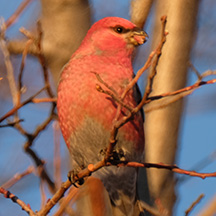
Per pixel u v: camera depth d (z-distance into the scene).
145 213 8.56
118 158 8.52
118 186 8.88
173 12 9.02
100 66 8.67
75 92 8.52
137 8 9.56
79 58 8.88
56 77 10.15
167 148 8.85
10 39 10.09
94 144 8.67
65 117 8.70
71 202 8.34
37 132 9.12
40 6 10.88
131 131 8.60
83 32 10.26
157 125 8.92
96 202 8.66
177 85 8.87
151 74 6.34
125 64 8.88
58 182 8.80
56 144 8.94
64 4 10.24
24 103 8.81
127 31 9.08
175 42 8.94
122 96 6.71
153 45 9.05
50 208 7.59
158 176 8.66
